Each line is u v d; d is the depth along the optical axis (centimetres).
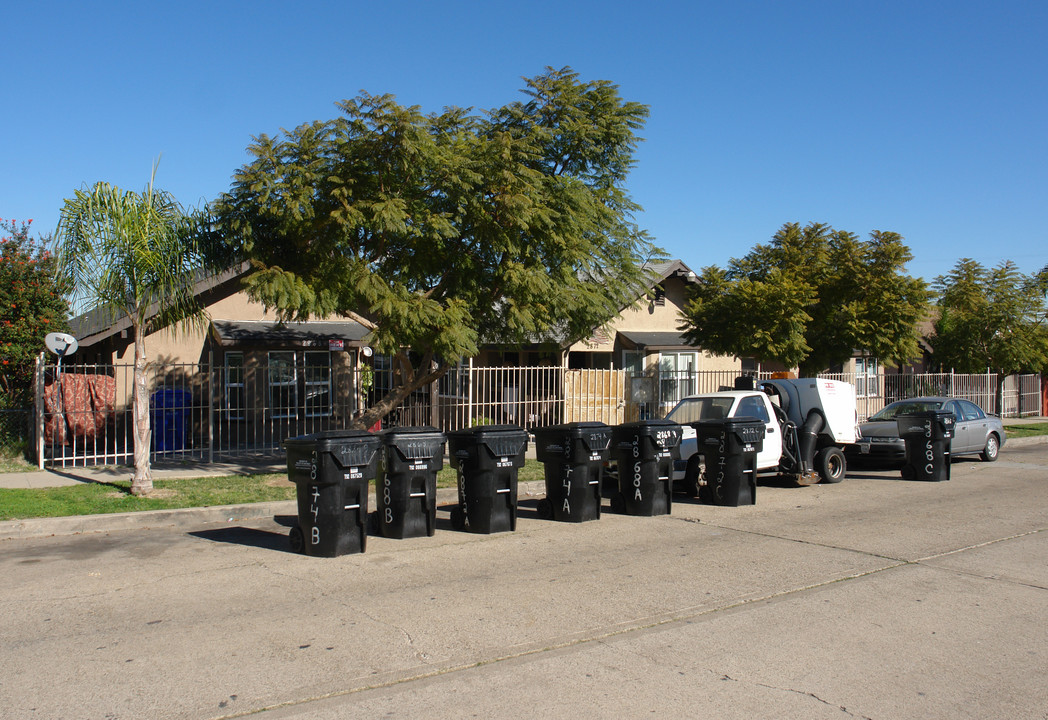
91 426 1466
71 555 774
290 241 1099
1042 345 2500
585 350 2180
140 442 1030
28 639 530
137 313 1026
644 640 539
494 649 519
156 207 1021
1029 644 538
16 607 601
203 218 1088
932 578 707
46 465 1281
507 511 898
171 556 771
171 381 1639
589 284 1271
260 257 1076
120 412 1582
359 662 494
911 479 1370
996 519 989
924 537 879
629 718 418
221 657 500
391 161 1049
